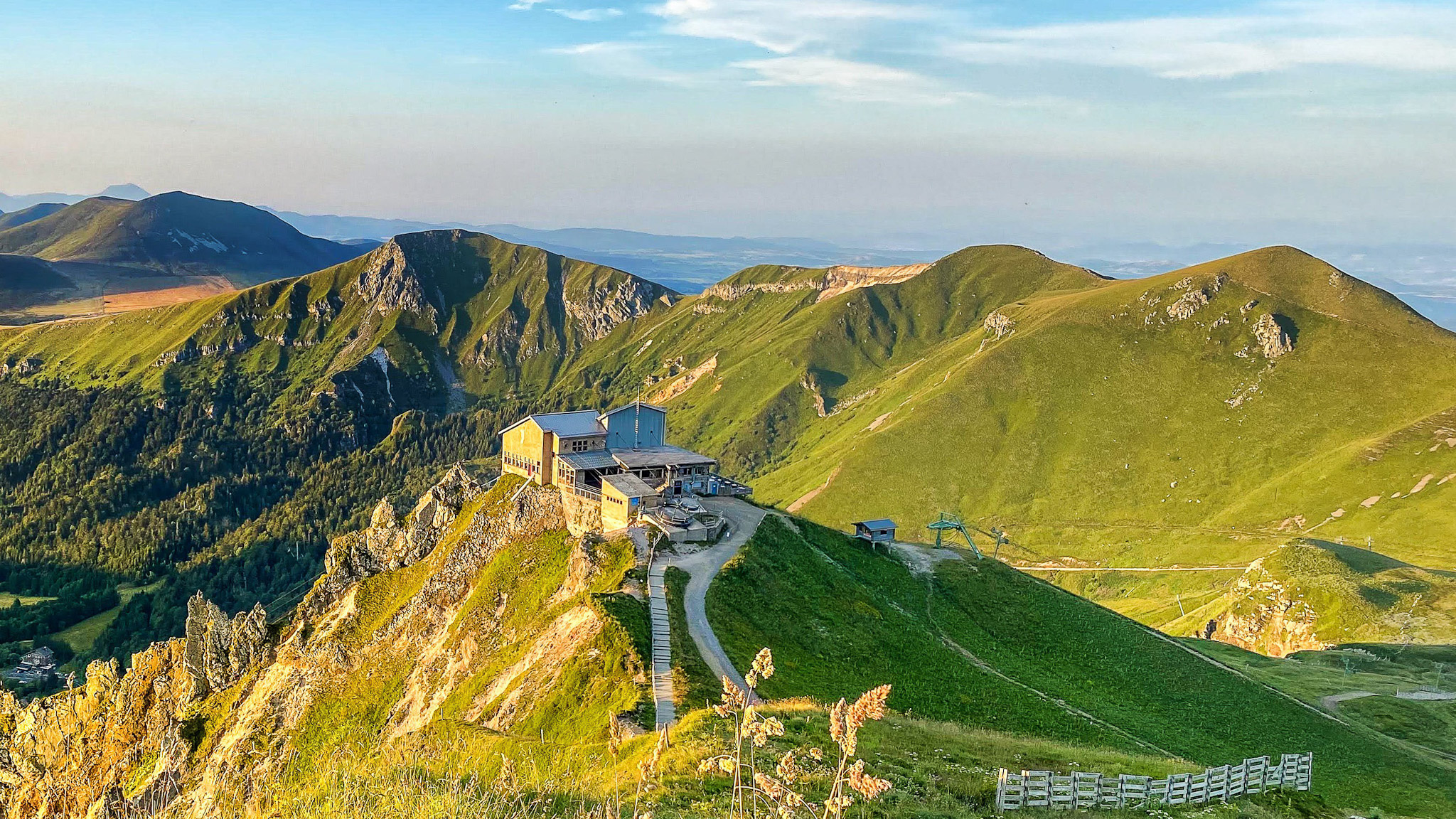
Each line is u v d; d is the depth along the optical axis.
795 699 61.16
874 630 90.69
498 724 72.06
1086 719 84.50
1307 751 93.19
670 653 71.69
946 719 76.00
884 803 37.00
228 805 32.09
